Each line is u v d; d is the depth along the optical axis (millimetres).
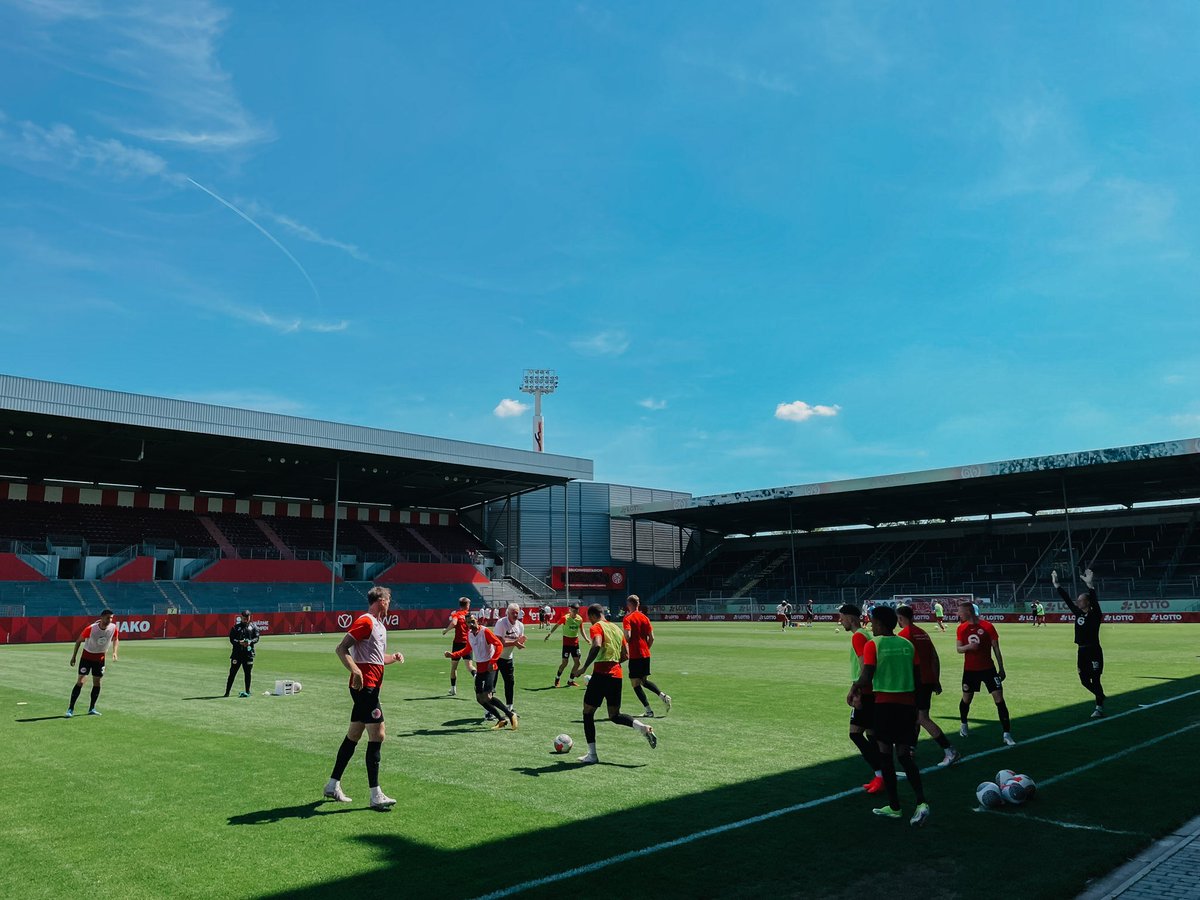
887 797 7902
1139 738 10859
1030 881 5594
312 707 14844
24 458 52469
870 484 61219
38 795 8266
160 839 6750
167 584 53844
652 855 6238
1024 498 66188
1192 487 60281
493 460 58656
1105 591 56969
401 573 66000
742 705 14742
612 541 81062
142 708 14773
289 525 68375
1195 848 6289
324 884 5684
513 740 11320
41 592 48438
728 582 79938
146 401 44531
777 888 5527
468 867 6008
